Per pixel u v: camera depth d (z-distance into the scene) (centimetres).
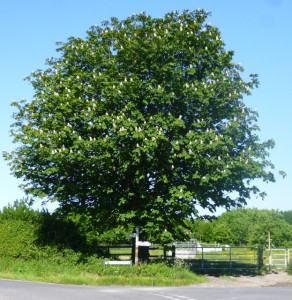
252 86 2788
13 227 2855
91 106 2627
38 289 1931
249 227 7138
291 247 6438
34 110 2780
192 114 2706
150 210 2678
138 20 2942
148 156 2484
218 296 1802
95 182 2739
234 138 2741
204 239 7100
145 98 2630
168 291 1972
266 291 2064
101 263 2611
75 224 2886
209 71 2791
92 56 2819
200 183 2572
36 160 2736
